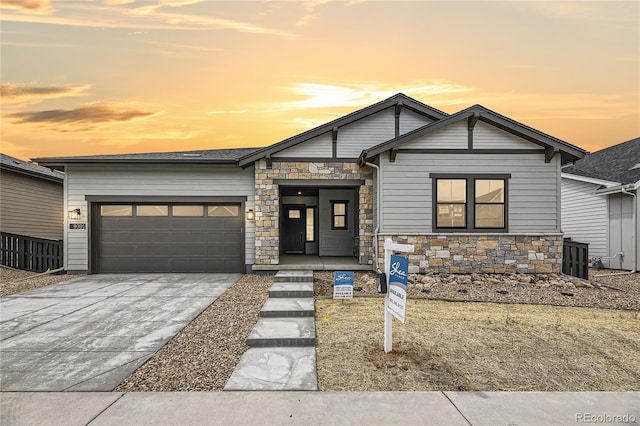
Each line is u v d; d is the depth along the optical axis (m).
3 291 8.02
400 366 3.82
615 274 10.89
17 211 12.99
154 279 9.61
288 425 2.64
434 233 9.29
